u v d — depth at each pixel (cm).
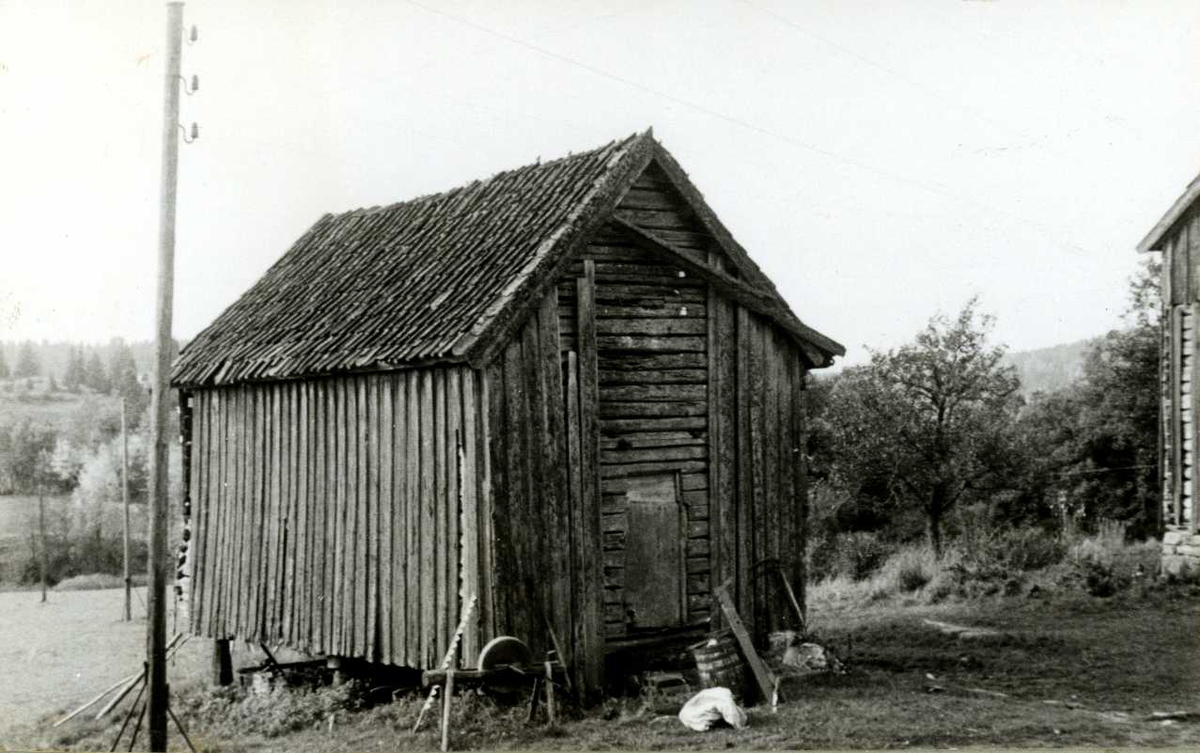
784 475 1634
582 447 1441
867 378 2934
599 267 1485
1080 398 3366
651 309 1524
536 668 1302
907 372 2888
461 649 1362
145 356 9219
